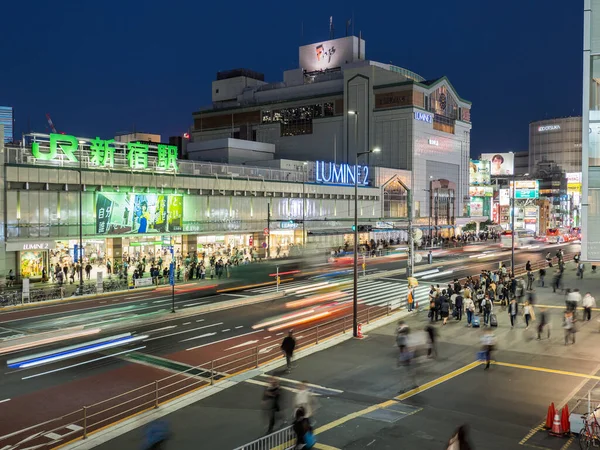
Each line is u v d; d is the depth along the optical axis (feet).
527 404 61.11
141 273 167.12
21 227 158.30
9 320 112.47
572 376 71.56
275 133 387.34
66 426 56.34
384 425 54.70
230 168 234.99
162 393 66.90
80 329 103.65
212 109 414.82
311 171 278.46
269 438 51.67
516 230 412.77
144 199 190.08
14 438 53.72
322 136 366.22
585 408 59.11
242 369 76.79
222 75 429.79
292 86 386.32
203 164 223.30
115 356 84.74
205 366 78.89
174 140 375.66
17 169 156.56
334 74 376.89
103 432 54.24
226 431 53.78
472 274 188.24
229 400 63.36
